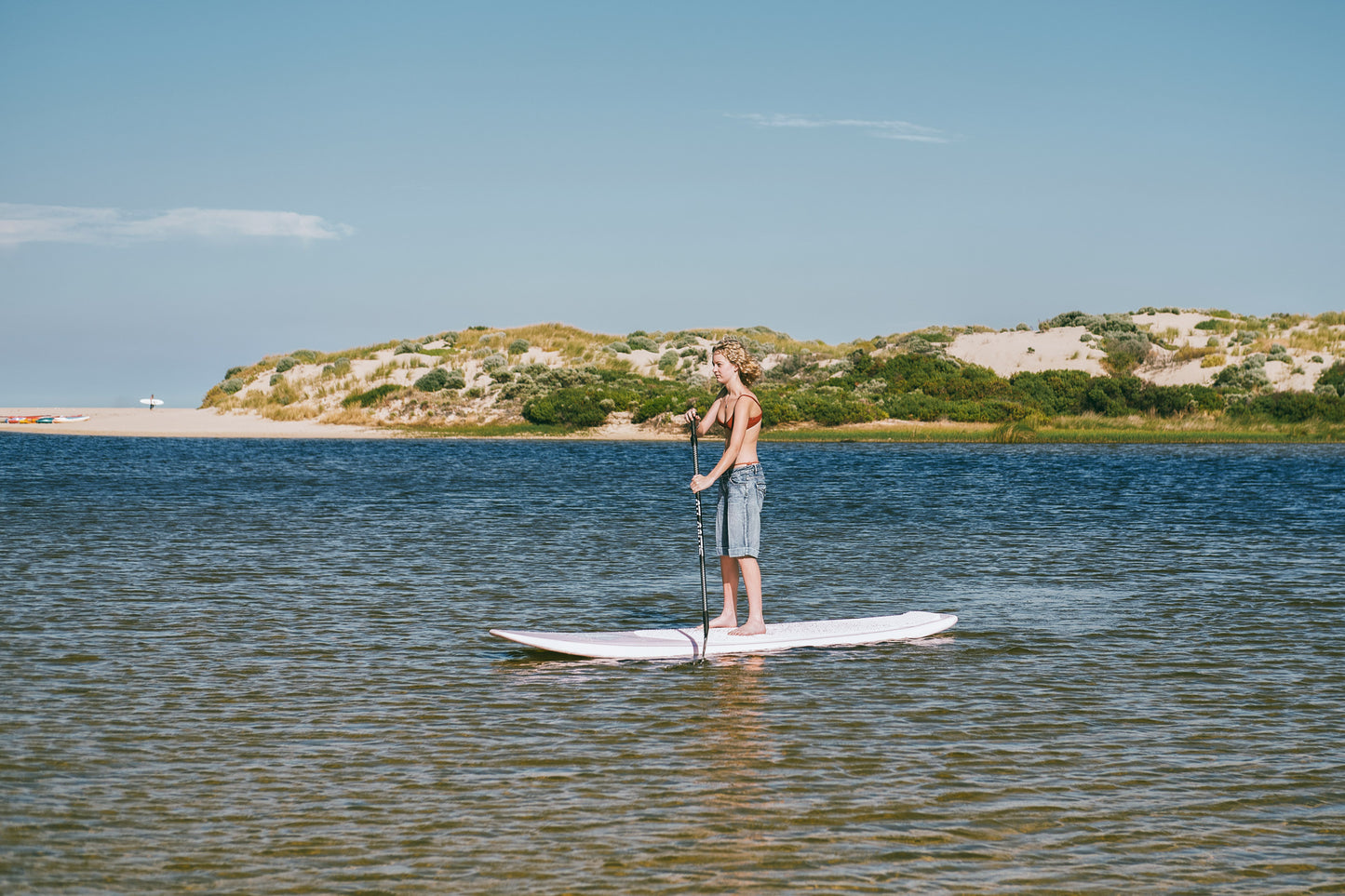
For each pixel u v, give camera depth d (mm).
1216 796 5754
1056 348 65250
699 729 6898
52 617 10242
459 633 9797
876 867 4898
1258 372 57875
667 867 4895
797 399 54812
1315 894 4672
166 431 54875
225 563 13859
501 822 5379
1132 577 13141
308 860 4969
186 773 6055
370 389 62594
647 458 38906
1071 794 5777
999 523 19141
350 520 18984
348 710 7297
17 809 5527
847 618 10445
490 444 48062
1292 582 12633
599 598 11742
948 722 7043
